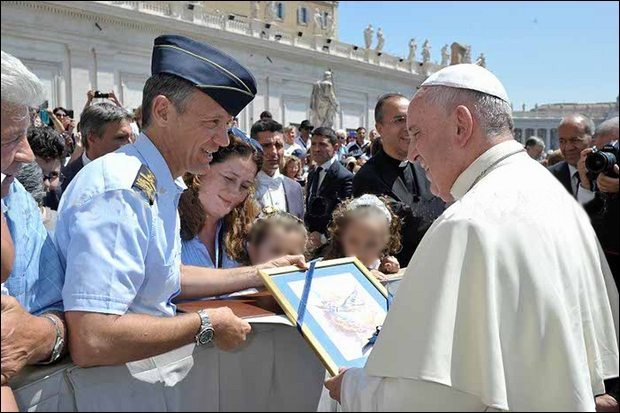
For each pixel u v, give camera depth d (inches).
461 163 66.6
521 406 53.1
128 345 59.3
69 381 61.1
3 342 53.3
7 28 792.3
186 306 78.4
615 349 60.8
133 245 60.9
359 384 58.7
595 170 118.2
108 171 63.2
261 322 72.3
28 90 53.2
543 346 53.4
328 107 432.8
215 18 925.2
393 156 141.5
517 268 54.7
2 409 52.0
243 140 101.3
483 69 68.7
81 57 866.8
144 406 64.1
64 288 59.4
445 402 53.7
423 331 54.4
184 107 67.9
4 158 53.3
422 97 68.3
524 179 61.5
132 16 886.4
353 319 75.4
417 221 138.4
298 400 74.9
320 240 144.1
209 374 69.9
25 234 63.0
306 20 1302.9
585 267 60.7
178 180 74.9
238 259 106.0
